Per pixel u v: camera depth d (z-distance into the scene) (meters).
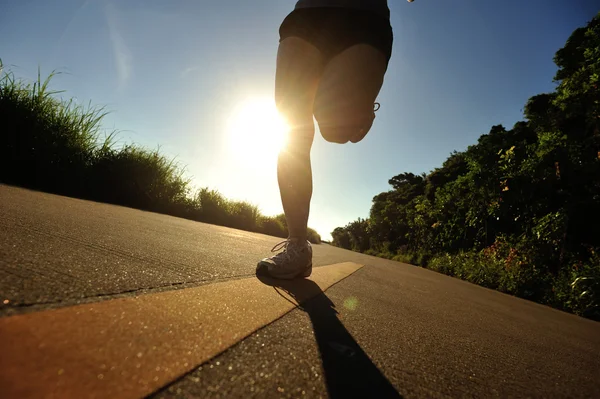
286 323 0.92
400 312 1.57
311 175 1.65
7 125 4.23
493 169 9.88
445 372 0.84
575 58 13.30
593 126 9.53
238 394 0.49
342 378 0.65
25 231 1.29
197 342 0.63
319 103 1.55
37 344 0.48
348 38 1.52
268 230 11.21
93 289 0.80
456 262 10.32
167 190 7.23
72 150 4.91
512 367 1.03
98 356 0.49
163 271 1.19
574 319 3.65
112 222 2.33
